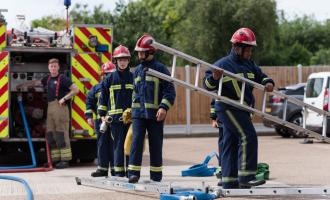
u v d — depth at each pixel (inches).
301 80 1475.1
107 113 574.2
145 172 687.1
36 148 800.9
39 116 794.2
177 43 2111.2
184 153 955.3
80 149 783.7
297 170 691.4
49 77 743.7
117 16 1733.5
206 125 1440.7
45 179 620.4
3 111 737.6
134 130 514.9
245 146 472.4
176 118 1429.6
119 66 565.3
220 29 2023.9
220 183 544.7
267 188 470.6
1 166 771.4
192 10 2071.9
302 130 487.2
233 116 474.6
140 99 512.4
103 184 545.6
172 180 609.6
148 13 1758.1
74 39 765.9
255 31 1978.3
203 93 470.9
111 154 601.6
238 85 479.5
